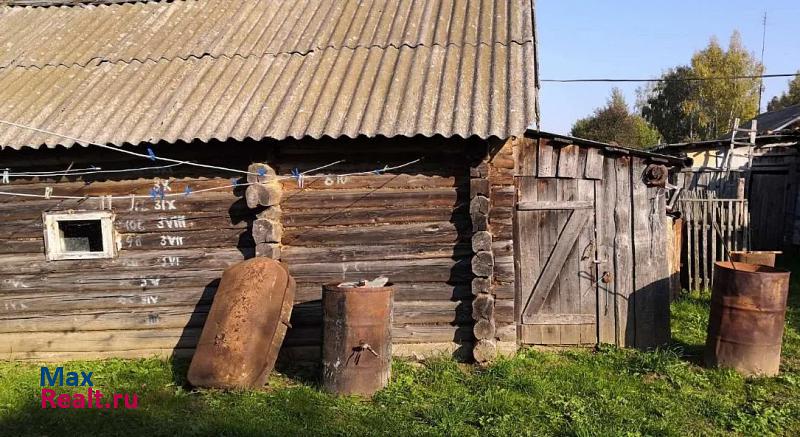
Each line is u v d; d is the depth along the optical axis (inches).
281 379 236.1
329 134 223.8
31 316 265.0
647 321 268.2
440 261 249.1
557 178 267.6
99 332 263.9
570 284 270.5
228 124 236.8
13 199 260.5
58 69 287.1
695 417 201.2
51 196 258.4
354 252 251.8
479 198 238.4
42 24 332.5
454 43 273.6
